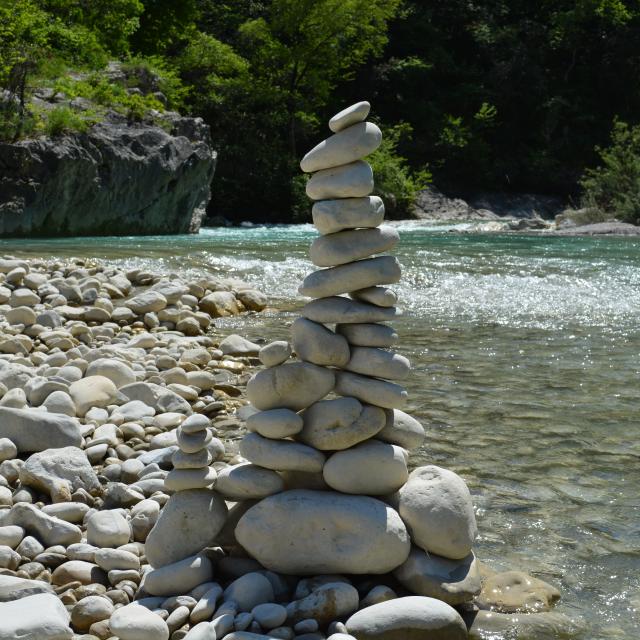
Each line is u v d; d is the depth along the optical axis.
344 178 3.51
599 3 44.62
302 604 2.92
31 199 17.78
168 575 3.09
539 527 3.79
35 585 3.03
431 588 3.07
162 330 8.23
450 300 10.45
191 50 33.06
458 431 5.19
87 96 21.20
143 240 17.55
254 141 33.12
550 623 2.97
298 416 3.39
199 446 3.30
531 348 7.73
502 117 44.34
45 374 5.91
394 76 42.09
